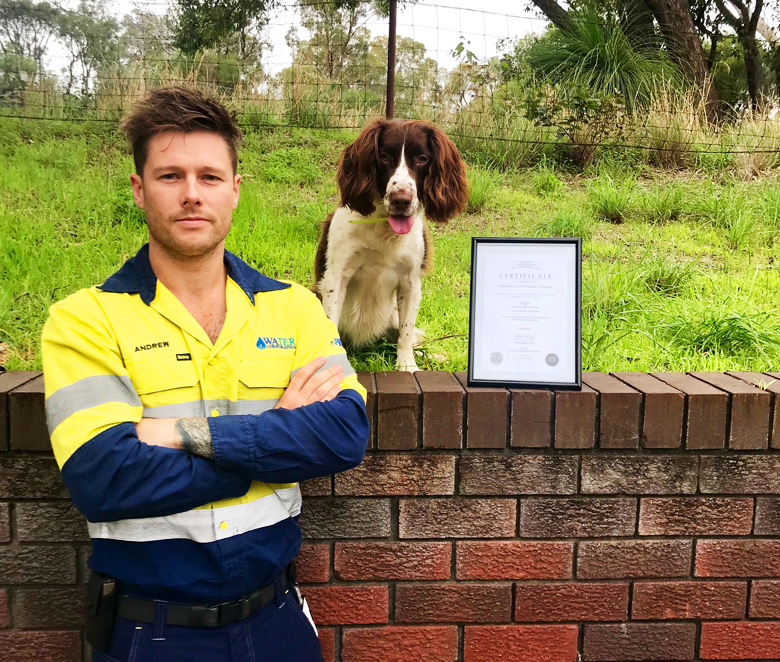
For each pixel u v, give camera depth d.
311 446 1.42
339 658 2.18
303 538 2.11
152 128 1.40
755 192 5.61
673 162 6.57
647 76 7.86
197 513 1.41
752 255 4.53
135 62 7.86
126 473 1.29
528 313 2.11
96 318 1.40
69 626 2.05
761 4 11.48
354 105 7.43
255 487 1.49
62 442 1.32
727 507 2.15
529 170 6.43
